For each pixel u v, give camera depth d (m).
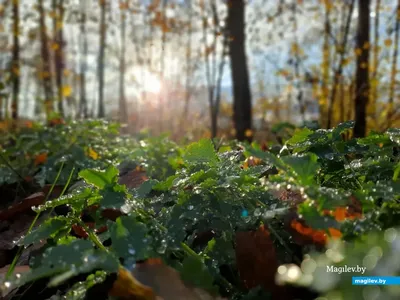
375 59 10.31
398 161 1.68
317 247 1.13
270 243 1.14
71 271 1.02
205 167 1.63
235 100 9.91
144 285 1.02
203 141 1.66
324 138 1.71
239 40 9.89
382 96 11.38
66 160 2.95
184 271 1.05
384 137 1.69
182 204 1.45
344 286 0.88
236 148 3.22
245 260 1.16
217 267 1.22
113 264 1.02
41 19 13.53
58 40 14.27
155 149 3.72
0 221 2.15
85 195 1.47
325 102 9.51
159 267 1.06
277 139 3.82
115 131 4.29
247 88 9.90
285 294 1.04
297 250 1.20
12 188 3.19
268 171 2.05
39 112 10.26
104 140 4.19
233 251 1.26
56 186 2.72
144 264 1.08
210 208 1.41
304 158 1.19
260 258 1.13
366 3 7.88
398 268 0.87
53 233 1.46
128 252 1.11
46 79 13.70
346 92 9.28
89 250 1.08
